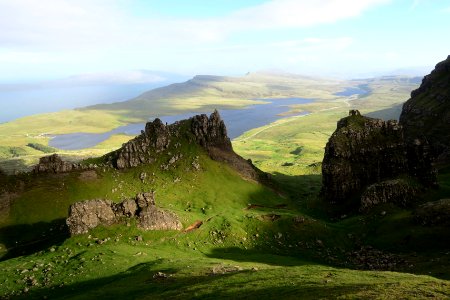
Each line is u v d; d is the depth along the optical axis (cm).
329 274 7675
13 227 18125
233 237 15600
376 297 5206
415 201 18338
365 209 18662
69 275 11125
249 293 6731
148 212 15238
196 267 10288
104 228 14538
